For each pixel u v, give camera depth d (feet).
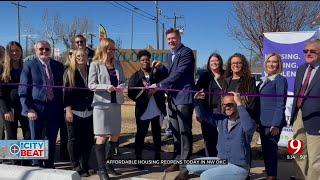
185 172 19.63
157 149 22.94
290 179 19.90
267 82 19.08
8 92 20.67
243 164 17.43
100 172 19.40
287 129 27.30
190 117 20.45
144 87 19.62
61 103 20.44
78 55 20.11
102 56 19.10
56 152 26.30
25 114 19.56
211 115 18.54
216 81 20.34
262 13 48.96
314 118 16.93
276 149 19.19
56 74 20.18
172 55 21.17
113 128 19.29
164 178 19.98
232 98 17.62
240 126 17.46
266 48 28.14
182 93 20.10
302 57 27.07
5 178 18.20
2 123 21.52
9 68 20.48
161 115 22.70
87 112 20.45
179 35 20.24
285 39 27.55
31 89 19.56
